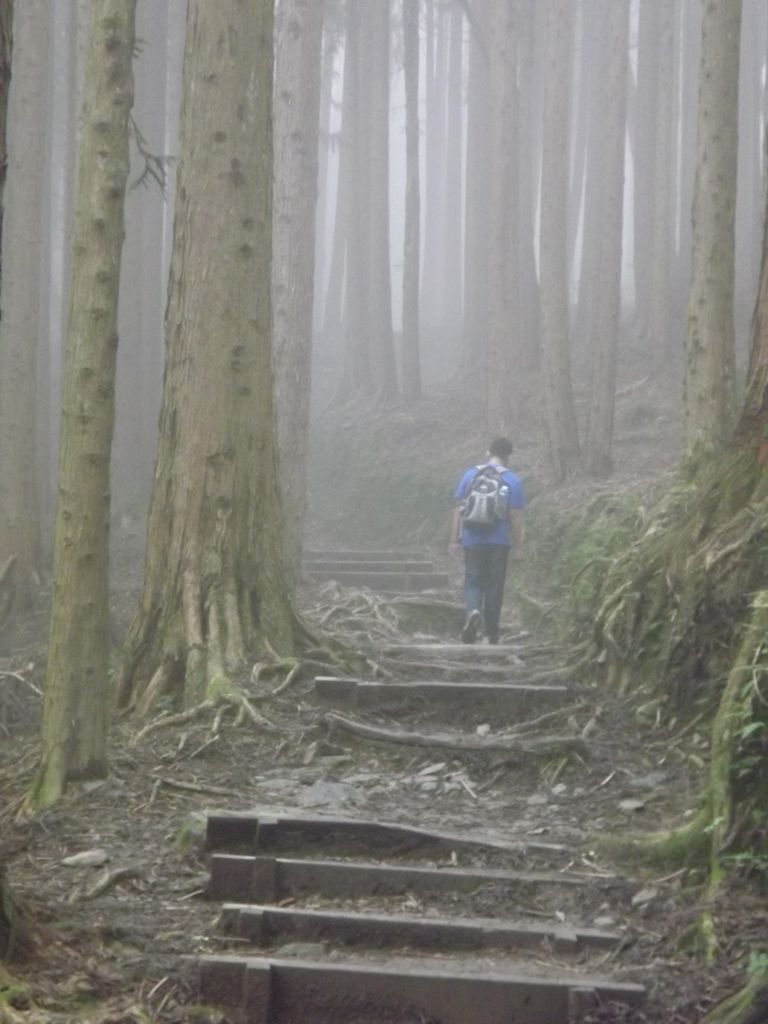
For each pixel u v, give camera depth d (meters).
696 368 11.26
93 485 6.85
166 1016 4.59
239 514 9.18
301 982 4.79
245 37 9.27
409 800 6.95
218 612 8.88
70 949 4.93
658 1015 4.52
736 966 4.75
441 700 8.27
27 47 15.37
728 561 7.37
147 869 5.95
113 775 7.14
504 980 4.71
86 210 6.64
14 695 10.65
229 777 7.22
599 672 8.47
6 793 7.42
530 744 7.27
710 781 5.68
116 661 9.74
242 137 9.27
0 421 14.58
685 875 5.46
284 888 5.71
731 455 8.12
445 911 5.53
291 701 8.33
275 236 14.37
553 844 6.08
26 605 14.20
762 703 5.60
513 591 14.13
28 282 14.86
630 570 8.99
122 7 6.64
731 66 11.49
